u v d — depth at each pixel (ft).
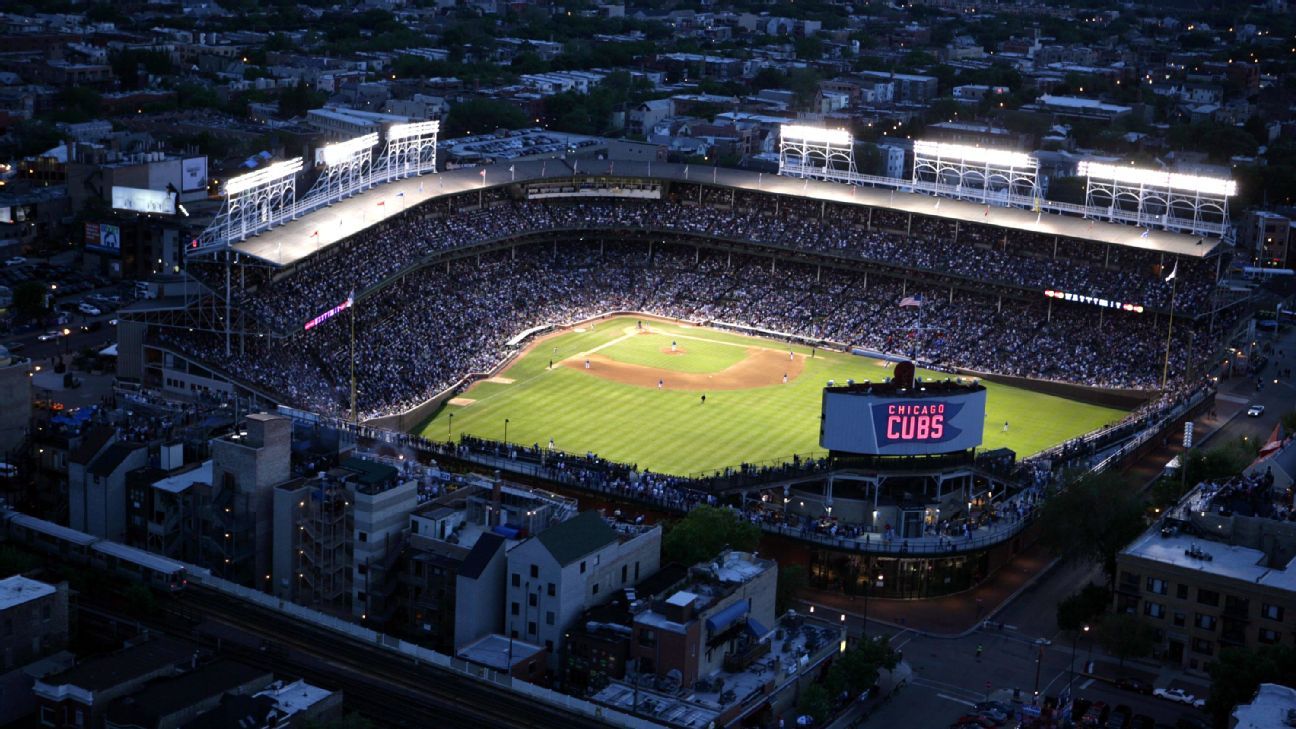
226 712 592.19
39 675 648.79
